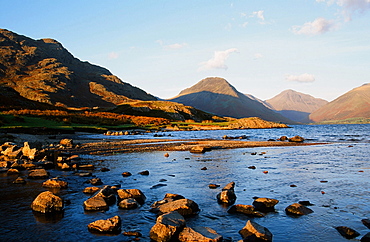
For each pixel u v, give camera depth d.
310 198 14.56
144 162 27.41
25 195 15.48
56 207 12.82
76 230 10.63
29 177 20.05
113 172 22.28
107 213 12.55
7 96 134.50
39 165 24.27
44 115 93.12
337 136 79.00
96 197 13.77
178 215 10.88
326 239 9.76
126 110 199.38
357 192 15.54
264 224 11.22
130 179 19.58
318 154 33.38
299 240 9.71
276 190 16.22
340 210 12.65
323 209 12.82
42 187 17.27
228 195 14.22
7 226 11.03
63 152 34.94
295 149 40.00
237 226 10.99
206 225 11.12
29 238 9.92
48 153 29.48
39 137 55.91
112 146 44.19
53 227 10.93
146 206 13.55
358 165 24.67
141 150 38.47
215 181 18.78
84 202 13.41
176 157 31.17
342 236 9.97
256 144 49.03
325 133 101.00
